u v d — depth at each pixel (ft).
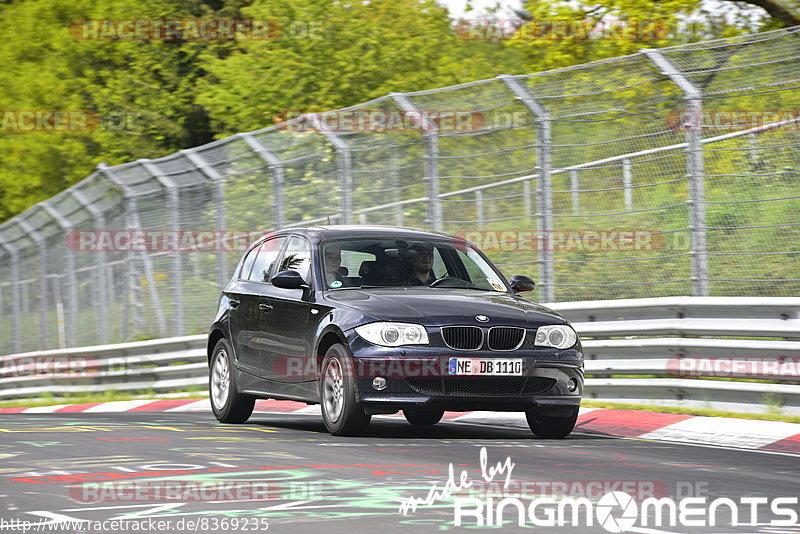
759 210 155.94
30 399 262.67
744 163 157.89
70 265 265.95
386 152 189.67
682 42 259.39
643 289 163.02
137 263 239.09
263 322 134.10
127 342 240.73
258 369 134.92
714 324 143.33
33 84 425.69
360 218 193.06
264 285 138.31
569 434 123.95
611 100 164.45
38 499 79.20
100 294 253.65
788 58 149.59
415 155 185.68
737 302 140.56
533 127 172.14
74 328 266.36
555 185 172.55
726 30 261.65
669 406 145.79
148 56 436.76
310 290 127.13
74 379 247.29
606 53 256.93
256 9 357.00
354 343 115.85
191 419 151.23
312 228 137.08
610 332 154.71
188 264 224.33
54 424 137.69
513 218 175.32
